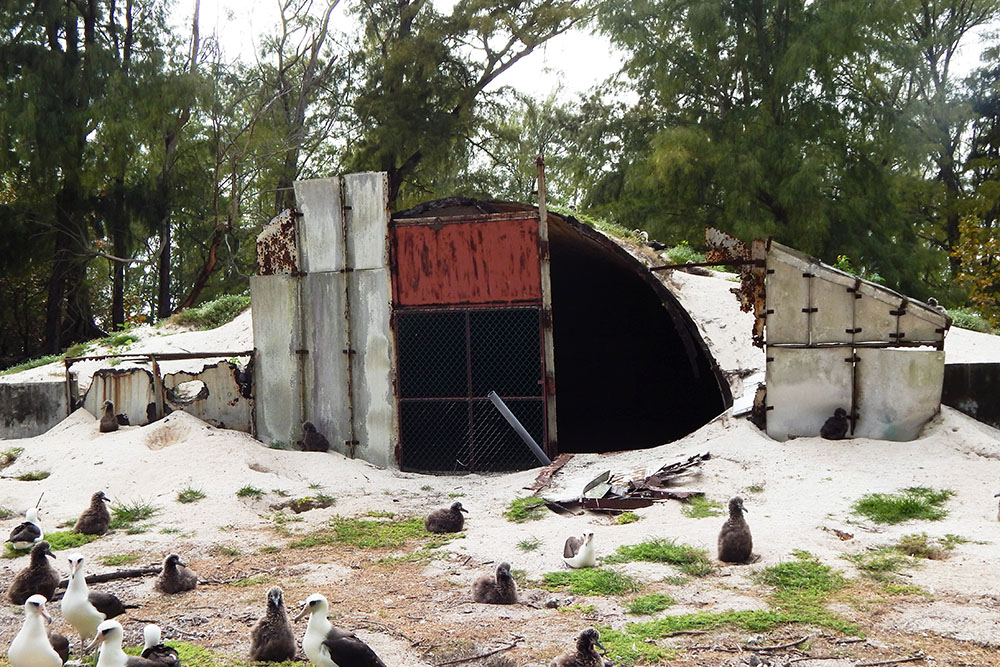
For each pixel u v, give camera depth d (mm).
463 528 11359
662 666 6840
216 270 44094
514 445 14828
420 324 15109
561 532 10828
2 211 33500
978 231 33781
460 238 14922
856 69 36938
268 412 15727
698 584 8875
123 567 9938
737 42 36438
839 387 13719
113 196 35000
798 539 10133
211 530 11430
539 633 7613
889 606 8094
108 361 21094
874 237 34750
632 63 38406
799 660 6922
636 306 22922
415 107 38656
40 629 6523
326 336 15453
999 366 13906
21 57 32406
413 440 15102
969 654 7008
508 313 14852
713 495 12109
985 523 10531
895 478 12086
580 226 16172
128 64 33094
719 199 37188
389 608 8430
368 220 15188
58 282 34875
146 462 13922
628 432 23172
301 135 37969
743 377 17156
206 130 38656
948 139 42281
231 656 7219
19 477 14516
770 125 35094
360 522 11789
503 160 44344
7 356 39281
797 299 13883
